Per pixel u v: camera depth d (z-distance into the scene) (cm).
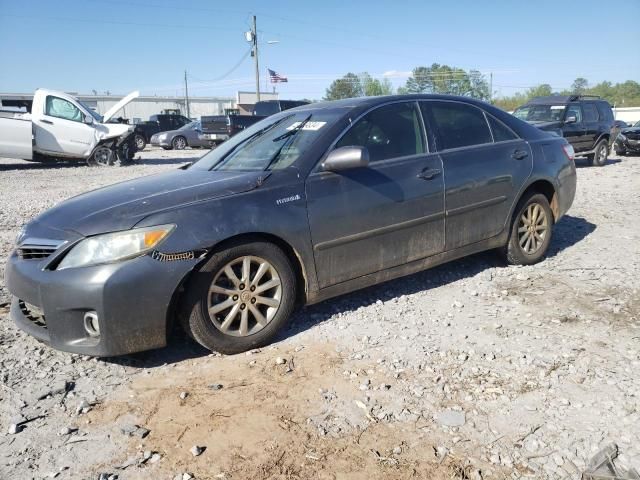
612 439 259
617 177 1229
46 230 344
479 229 474
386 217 409
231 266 349
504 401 293
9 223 798
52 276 321
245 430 275
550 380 313
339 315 415
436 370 328
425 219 432
